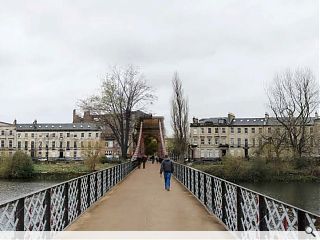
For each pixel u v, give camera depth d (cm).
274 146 5353
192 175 1530
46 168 6450
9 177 5941
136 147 5050
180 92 5272
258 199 567
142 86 4547
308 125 6719
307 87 5681
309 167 5153
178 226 830
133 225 840
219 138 9144
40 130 10256
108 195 1464
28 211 543
